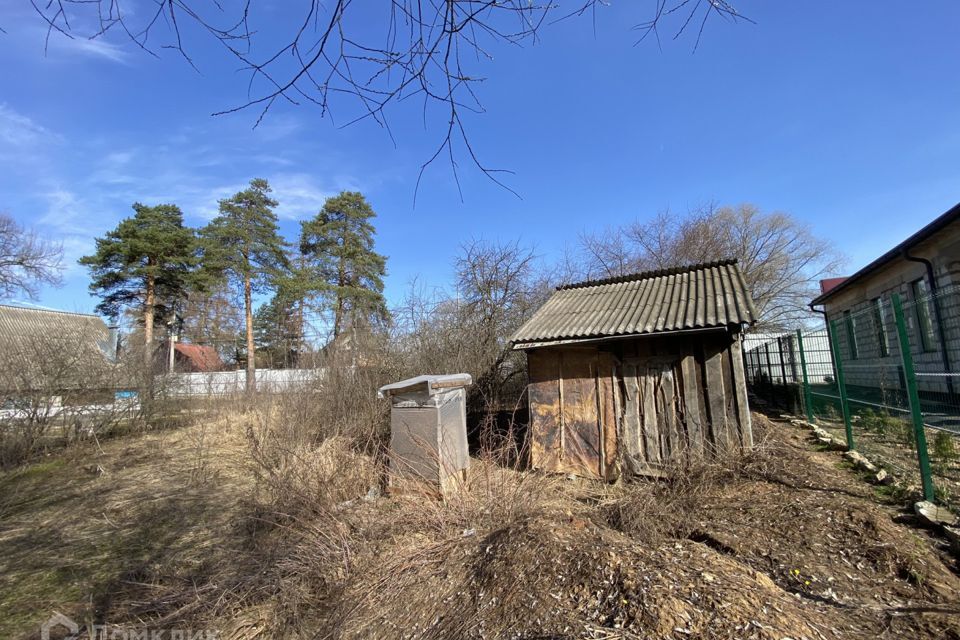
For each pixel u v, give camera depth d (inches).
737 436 240.2
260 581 148.8
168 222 1059.3
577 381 281.7
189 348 1253.7
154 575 163.9
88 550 193.2
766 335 896.3
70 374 426.6
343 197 1044.5
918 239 334.3
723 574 115.3
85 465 355.9
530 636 104.0
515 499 182.9
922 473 168.2
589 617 105.3
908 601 111.7
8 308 741.3
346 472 241.4
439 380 239.0
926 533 146.6
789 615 99.5
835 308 601.6
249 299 1042.7
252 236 1047.0
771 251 891.4
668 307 274.7
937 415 203.0
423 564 149.6
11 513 249.4
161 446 417.7
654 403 261.1
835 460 240.5
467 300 536.4
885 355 282.5
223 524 215.8
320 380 418.0
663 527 165.3
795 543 144.3
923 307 373.1
